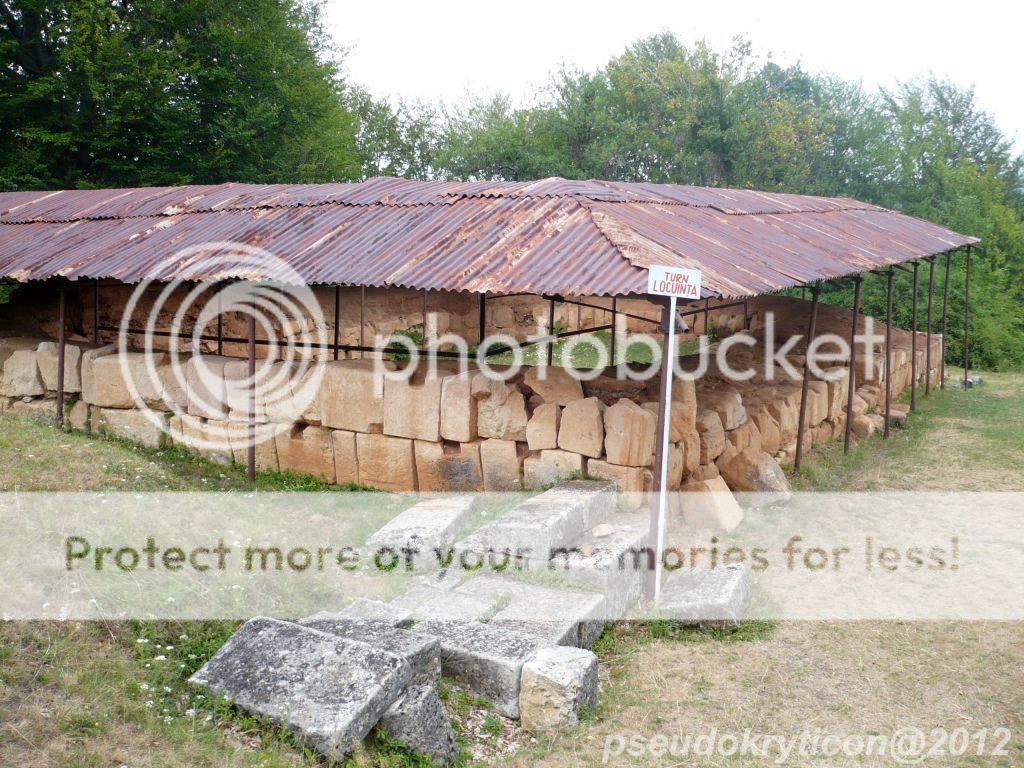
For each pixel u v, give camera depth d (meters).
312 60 27.00
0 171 19.03
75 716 4.84
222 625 6.10
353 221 9.94
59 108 20.09
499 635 6.14
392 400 9.48
